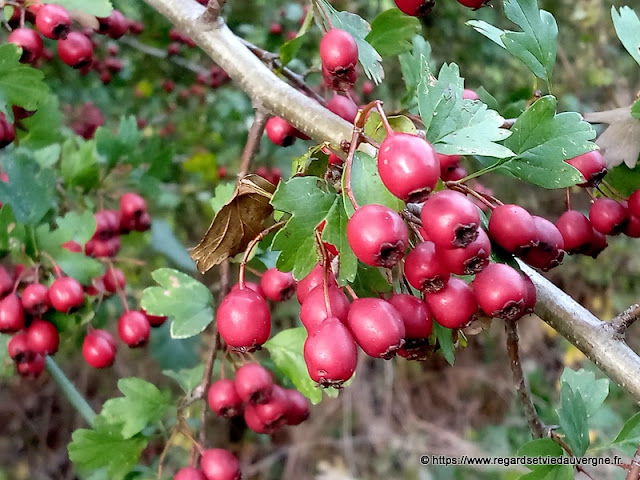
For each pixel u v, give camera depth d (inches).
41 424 20.5
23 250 8.4
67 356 18.8
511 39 6.5
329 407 22.4
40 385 20.6
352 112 7.6
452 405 23.2
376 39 7.7
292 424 7.8
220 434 21.2
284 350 7.6
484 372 23.8
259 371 7.4
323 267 5.1
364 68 6.9
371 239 4.6
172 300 7.5
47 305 8.2
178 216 19.6
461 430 22.6
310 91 8.2
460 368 24.0
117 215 10.8
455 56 19.3
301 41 7.8
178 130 19.1
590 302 24.0
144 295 7.4
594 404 7.2
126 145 10.6
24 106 7.8
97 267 8.7
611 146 6.8
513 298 5.2
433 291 5.3
